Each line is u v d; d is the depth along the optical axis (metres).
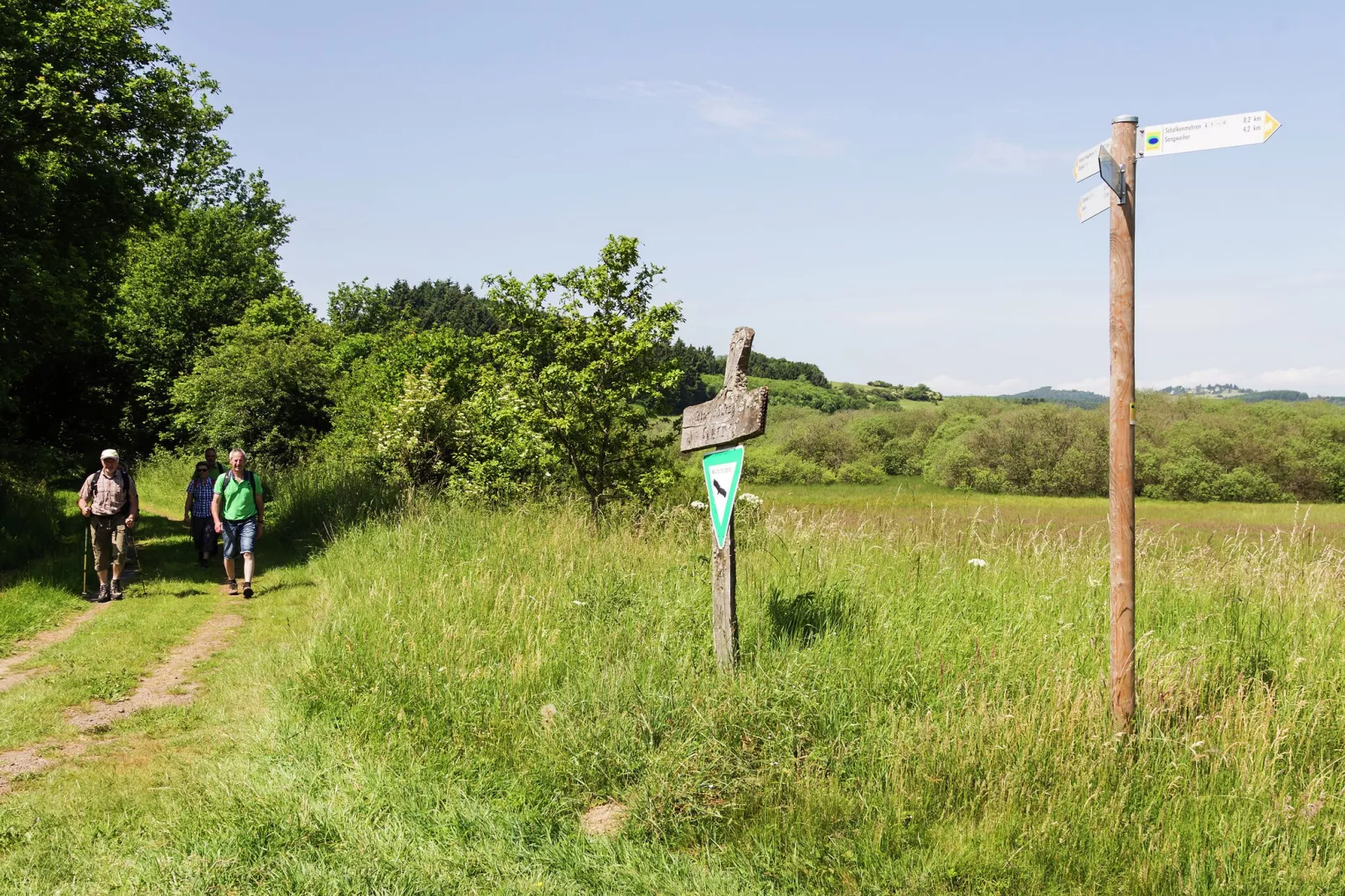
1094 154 5.07
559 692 6.09
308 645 7.62
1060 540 9.93
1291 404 47.06
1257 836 4.25
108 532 11.36
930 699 5.61
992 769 4.77
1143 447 44.19
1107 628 6.68
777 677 5.65
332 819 4.72
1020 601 7.34
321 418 26.25
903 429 54.88
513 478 15.84
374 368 25.33
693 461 17.50
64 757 5.86
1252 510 35.75
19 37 15.13
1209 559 9.45
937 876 4.12
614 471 14.72
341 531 14.50
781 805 4.75
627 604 7.83
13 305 15.70
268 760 5.50
